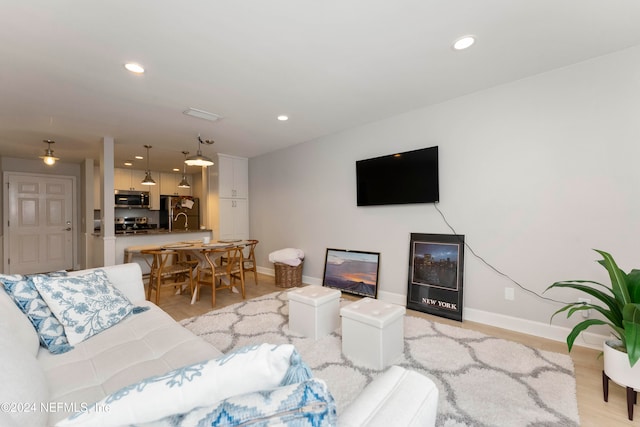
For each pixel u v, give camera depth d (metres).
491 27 1.84
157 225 7.39
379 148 3.58
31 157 5.39
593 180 2.26
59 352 1.42
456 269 2.94
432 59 2.21
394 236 3.48
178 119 3.39
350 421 0.64
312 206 4.44
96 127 3.63
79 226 6.06
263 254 5.31
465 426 1.45
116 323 1.74
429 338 2.44
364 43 2.00
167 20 1.72
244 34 1.87
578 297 2.33
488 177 2.76
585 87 2.28
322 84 2.59
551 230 2.45
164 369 1.29
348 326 2.13
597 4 1.64
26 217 5.50
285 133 4.06
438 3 1.63
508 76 2.51
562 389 1.74
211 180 5.40
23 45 1.94
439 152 3.08
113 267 2.14
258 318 2.92
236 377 0.64
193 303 3.48
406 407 0.69
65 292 1.60
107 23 1.74
